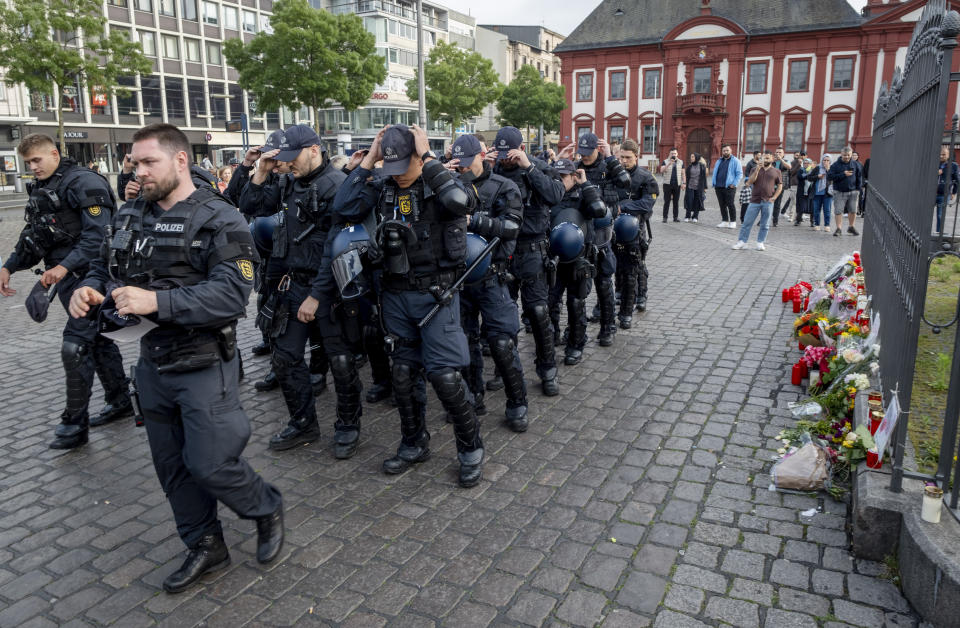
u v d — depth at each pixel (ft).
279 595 9.80
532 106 188.55
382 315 13.00
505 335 14.82
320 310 13.76
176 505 10.06
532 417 15.99
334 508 12.14
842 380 14.87
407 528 11.43
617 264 23.24
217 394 9.50
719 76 150.10
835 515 11.41
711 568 10.09
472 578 10.04
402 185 12.44
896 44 135.85
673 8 158.81
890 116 17.66
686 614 9.13
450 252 12.25
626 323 23.72
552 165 18.47
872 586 9.56
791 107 146.20
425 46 224.12
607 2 165.99
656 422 15.49
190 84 156.97
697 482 12.69
